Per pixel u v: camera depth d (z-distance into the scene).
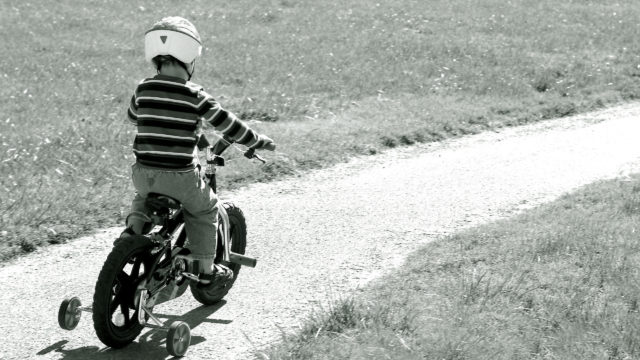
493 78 38.62
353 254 16.67
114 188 20.00
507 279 14.35
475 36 49.47
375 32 49.41
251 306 13.77
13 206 17.78
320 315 12.73
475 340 11.73
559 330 12.45
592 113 33.88
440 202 20.83
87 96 31.97
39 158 22.06
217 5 56.88
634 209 19.61
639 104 36.09
